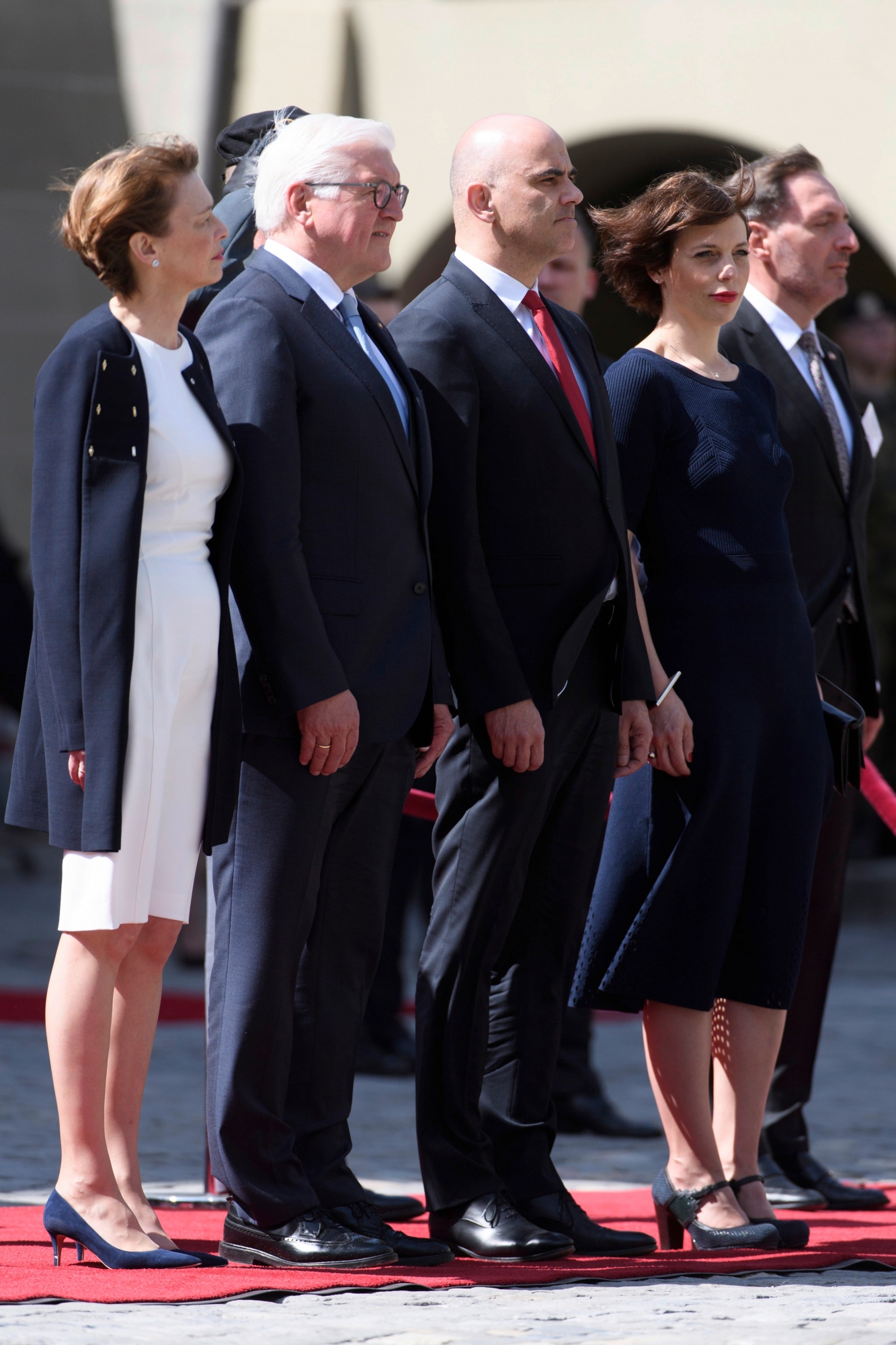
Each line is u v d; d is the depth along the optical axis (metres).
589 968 13.18
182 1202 14.39
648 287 13.73
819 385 15.47
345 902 11.73
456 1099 12.05
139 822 10.84
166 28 40.59
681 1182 12.83
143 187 11.05
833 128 37.88
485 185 12.42
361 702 11.41
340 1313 9.76
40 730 11.22
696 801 12.79
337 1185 11.59
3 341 41.78
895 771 40.59
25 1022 25.50
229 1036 11.29
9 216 41.38
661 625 13.08
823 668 15.50
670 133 38.75
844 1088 21.47
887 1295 10.55
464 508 12.09
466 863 12.15
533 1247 11.66
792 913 13.05
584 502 12.30
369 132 11.89
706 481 13.02
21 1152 16.38
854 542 15.42
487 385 12.17
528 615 12.17
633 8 38.69
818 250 15.18
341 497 11.49
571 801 12.41
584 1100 18.66
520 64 39.22
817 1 37.81
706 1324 9.52
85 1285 10.31
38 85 41.03
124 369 10.80
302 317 11.59
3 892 42.69
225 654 11.23
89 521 10.73
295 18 39.75
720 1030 13.45
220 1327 9.26
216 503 11.29
